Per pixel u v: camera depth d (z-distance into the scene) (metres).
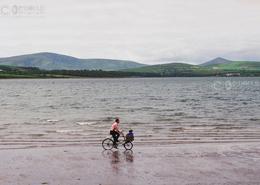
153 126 47.66
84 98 114.19
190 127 46.41
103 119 57.78
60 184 20.33
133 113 67.62
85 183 20.53
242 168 23.95
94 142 34.25
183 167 24.27
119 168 23.98
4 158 26.88
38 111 72.50
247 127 46.25
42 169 23.64
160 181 20.91
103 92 148.38
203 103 92.19
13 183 20.45
